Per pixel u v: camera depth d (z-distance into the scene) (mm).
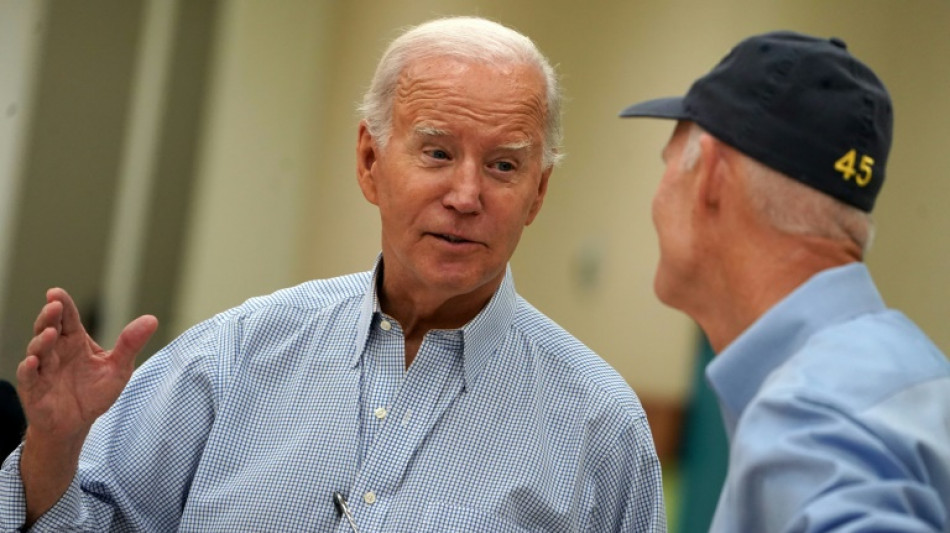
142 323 4836
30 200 12227
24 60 12133
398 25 12312
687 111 4070
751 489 3645
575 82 11930
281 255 12727
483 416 5215
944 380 3791
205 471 5219
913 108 10695
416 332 5379
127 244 12539
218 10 12594
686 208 4074
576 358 5473
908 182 10688
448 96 4996
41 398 4719
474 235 5004
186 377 5379
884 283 10727
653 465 5320
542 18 12031
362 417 5207
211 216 12688
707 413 10734
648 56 11578
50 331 4625
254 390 5359
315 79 12750
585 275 11742
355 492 5051
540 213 12086
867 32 10820
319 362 5375
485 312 5277
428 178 5012
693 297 4133
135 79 12484
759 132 3883
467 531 4973
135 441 5363
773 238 3928
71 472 4934
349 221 12484
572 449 5219
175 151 12609
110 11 12359
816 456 3514
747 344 3926
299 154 12727
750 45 4004
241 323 5504
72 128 12320
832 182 3844
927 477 3564
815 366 3740
